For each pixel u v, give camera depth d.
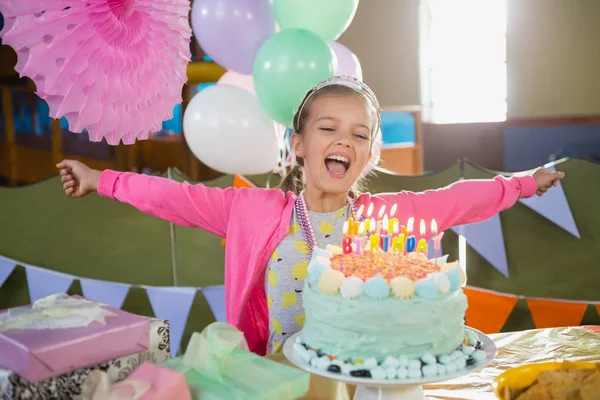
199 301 2.56
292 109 2.05
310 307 1.04
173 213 1.45
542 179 1.61
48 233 2.48
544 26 5.96
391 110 5.13
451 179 2.48
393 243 1.19
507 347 1.27
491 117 6.27
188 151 4.61
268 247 1.43
